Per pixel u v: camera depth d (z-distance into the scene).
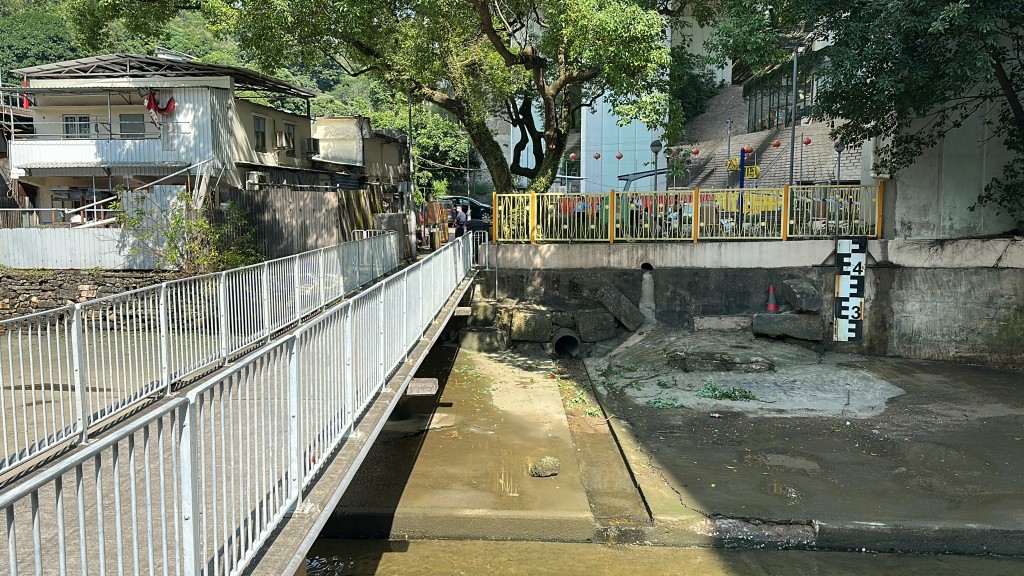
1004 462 9.49
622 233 16.73
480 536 7.70
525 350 16.31
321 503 4.53
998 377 14.05
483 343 16.30
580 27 14.27
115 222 17.08
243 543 3.66
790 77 29.75
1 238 15.87
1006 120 15.05
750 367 13.69
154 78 25.34
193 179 24.59
